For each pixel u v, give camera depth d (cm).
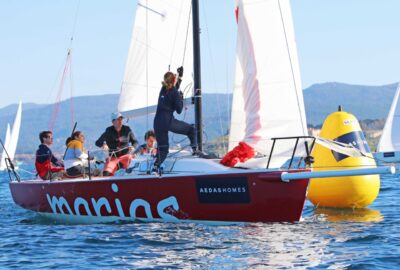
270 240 2375
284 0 2747
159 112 2861
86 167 3269
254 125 2720
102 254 2248
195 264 2045
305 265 2019
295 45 2748
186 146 2911
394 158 9969
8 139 16238
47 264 2131
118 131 3281
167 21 3434
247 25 2748
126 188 2836
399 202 3869
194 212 2705
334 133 3356
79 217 3088
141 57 3469
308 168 2617
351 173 2403
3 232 2906
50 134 3472
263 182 2562
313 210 3369
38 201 3378
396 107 10525
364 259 2095
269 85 2722
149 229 2658
